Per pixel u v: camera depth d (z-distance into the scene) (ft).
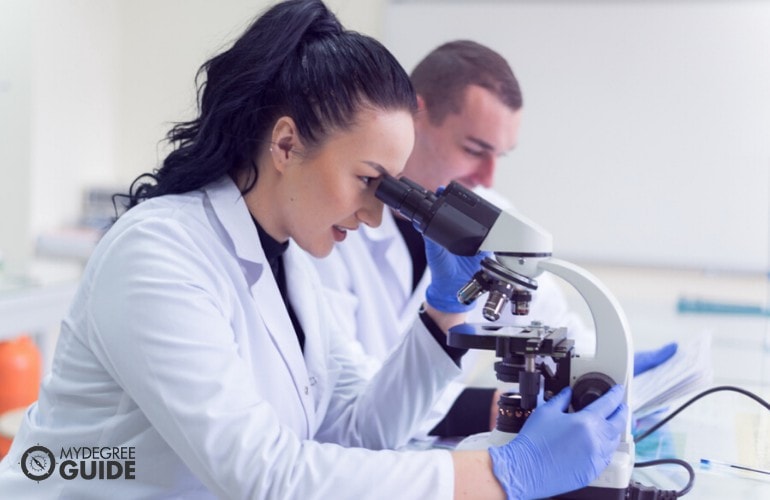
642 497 3.80
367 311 6.69
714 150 12.08
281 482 3.39
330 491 3.41
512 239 3.73
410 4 12.73
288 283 4.67
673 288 12.32
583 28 12.30
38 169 12.41
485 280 3.87
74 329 4.02
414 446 4.98
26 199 12.33
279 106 3.99
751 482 4.12
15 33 12.18
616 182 12.39
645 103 12.21
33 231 12.37
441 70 6.41
